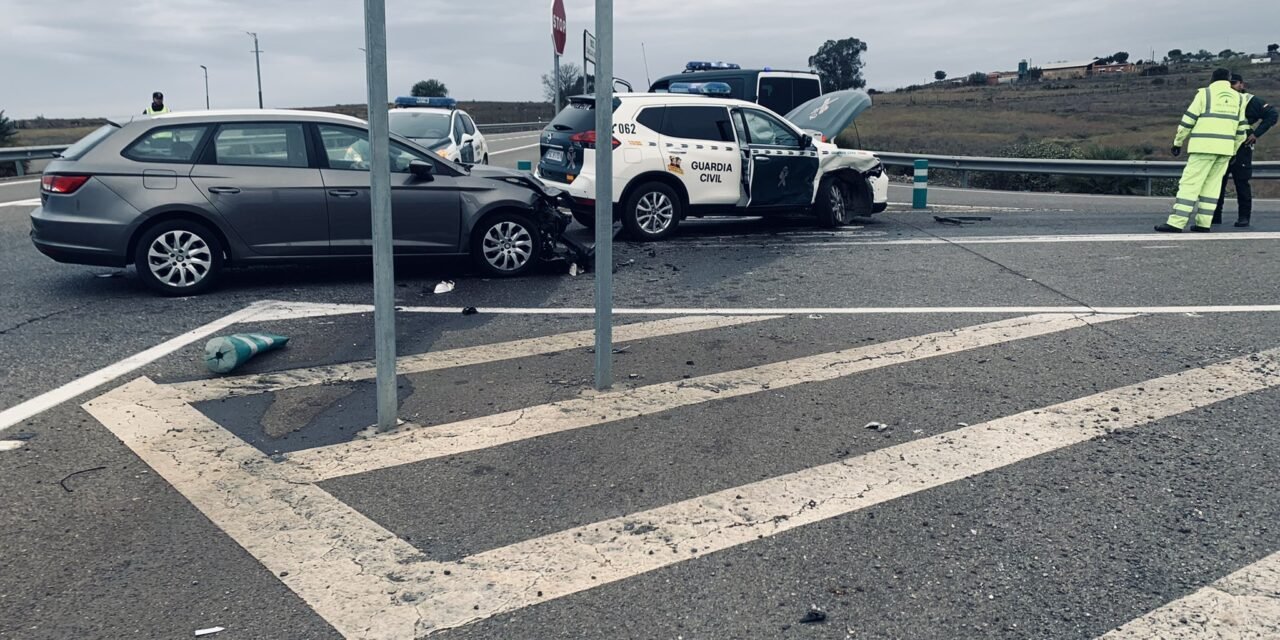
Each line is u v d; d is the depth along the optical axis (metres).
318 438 4.80
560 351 6.47
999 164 22.31
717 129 11.75
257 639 3.02
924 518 3.84
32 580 3.39
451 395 5.51
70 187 7.86
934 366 5.99
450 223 8.92
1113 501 3.97
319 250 8.52
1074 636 3.00
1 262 9.80
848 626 3.07
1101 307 7.51
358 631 3.06
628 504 4.01
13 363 6.08
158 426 4.96
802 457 4.50
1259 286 8.17
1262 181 22.80
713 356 6.30
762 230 12.62
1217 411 5.06
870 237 11.65
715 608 3.19
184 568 3.48
